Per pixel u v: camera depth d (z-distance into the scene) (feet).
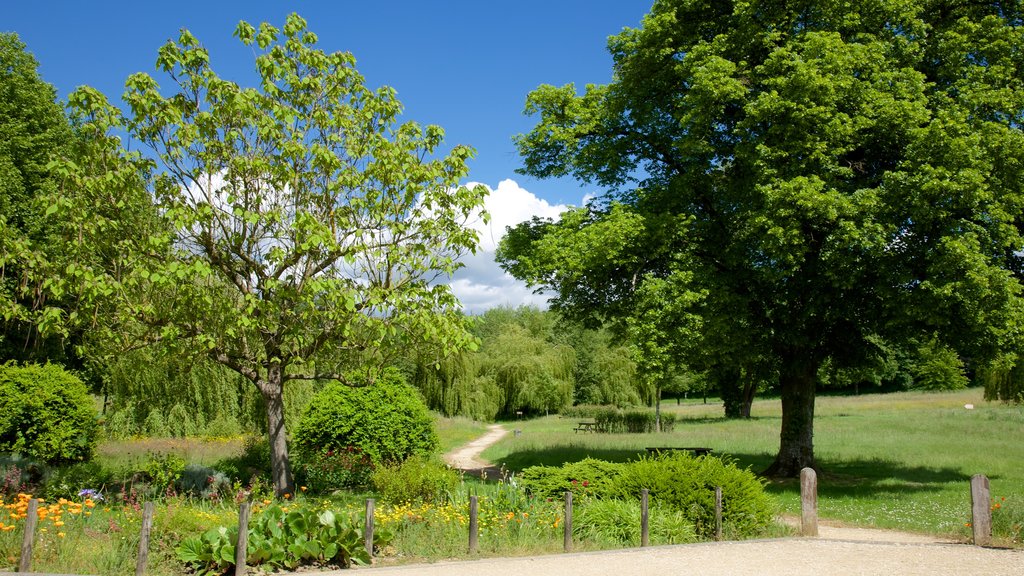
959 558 27.14
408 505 33.91
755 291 52.49
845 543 30.09
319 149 36.52
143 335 37.60
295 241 36.27
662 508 32.89
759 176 48.62
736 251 52.85
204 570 22.79
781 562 26.27
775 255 47.32
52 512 25.55
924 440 82.38
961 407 137.39
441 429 113.70
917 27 51.29
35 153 78.59
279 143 37.47
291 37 39.96
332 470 49.78
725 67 49.75
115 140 35.47
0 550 22.82
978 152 43.52
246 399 76.18
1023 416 107.04
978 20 53.26
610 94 60.90
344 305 36.17
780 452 58.54
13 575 20.94
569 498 28.76
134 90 36.24
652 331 49.21
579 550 28.45
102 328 36.58
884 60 49.93
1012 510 32.40
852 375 60.90
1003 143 44.91
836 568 25.32
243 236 37.86
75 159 36.70
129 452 62.13
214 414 75.46
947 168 43.45
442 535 28.81
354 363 42.70
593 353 188.24
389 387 57.31
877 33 52.70
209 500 36.47
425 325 36.81
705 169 55.67
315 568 24.43
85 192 35.42
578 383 190.80
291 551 24.08
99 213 35.99
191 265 33.88
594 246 51.24
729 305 50.11
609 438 96.94
